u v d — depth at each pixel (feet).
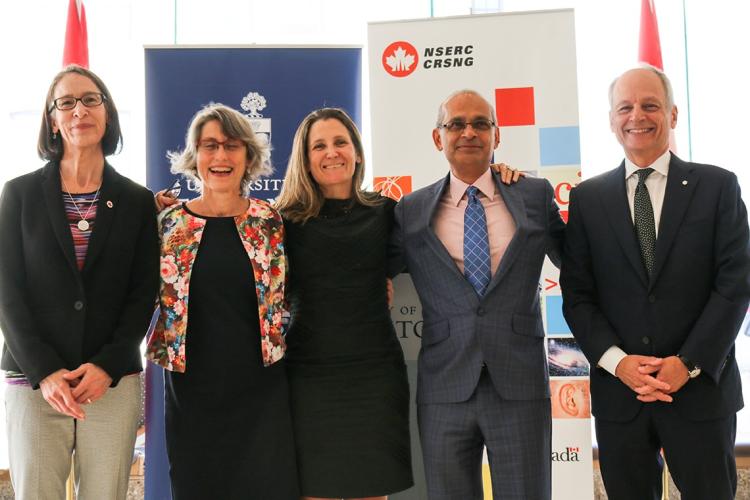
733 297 7.75
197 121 8.54
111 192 8.16
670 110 8.52
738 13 13.26
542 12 10.37
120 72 13.62
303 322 8.43
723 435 7.79
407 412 8.63
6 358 7.99
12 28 13.55
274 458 8.11
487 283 8.14
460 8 13.76
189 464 8.05
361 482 8.15
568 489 10.34
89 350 7.80
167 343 8.11
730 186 8.04
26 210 7.96
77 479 8.13
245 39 13.89
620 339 8.13
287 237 8.71
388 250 8.99
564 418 10.37
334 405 8.22
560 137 10.34
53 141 8.25
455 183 8.68
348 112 10.72
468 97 8.63
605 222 8.36
